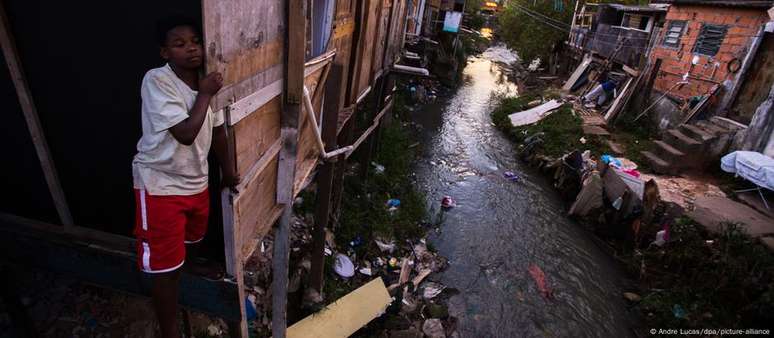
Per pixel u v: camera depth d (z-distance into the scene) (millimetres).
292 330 5312
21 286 4102
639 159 11750
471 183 11359
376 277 6887
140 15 2133
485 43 37844
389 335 5812
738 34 11453
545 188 11570
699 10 12898
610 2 21922
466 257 8234
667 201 9250
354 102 6559
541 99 18062
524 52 26172
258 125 2625
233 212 2389
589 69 19438
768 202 9188
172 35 1752
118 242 2787
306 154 4566
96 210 2811
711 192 9883
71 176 2691
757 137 10109
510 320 6863
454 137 14688
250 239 2879
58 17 2189
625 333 6875
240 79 2203
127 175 2637
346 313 5742
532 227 9570
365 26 5965
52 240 2764
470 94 21031
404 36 11898
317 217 5461
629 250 8867
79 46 2258
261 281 5414
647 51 15508
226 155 2188
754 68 11000
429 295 6973
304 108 3545
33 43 2271
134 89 2342
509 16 27703
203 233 2516
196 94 1896
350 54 5863
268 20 2439
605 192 9547
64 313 4031
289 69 2865
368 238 7555
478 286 7512
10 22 2230
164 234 2115
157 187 2029
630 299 7543
